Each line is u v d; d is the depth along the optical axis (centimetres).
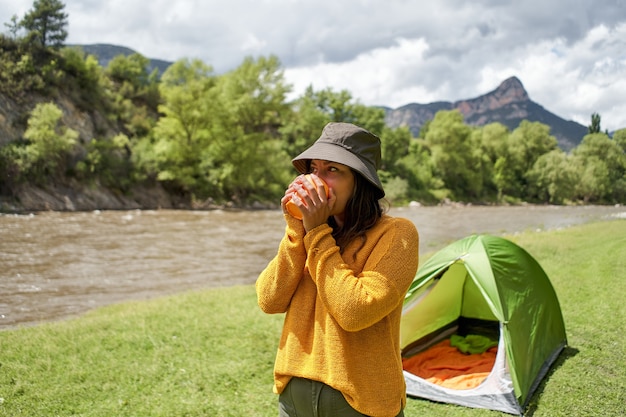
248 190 4950
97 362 579
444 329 688
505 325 509
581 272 1049
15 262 1452
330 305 179
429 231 2672
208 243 2047
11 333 703
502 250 580
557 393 491
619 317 717
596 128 12450
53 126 3756
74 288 1159
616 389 496
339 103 7094
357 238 194
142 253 1719
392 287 181
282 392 202
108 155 4188
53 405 466
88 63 5081
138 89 6222
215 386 516
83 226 2514
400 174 7119
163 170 4381
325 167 198
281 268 199
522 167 9244
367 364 186
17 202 3422
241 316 780
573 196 8706
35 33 4684
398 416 191
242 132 4900
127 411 457
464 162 7969
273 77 5359
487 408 472
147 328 712
